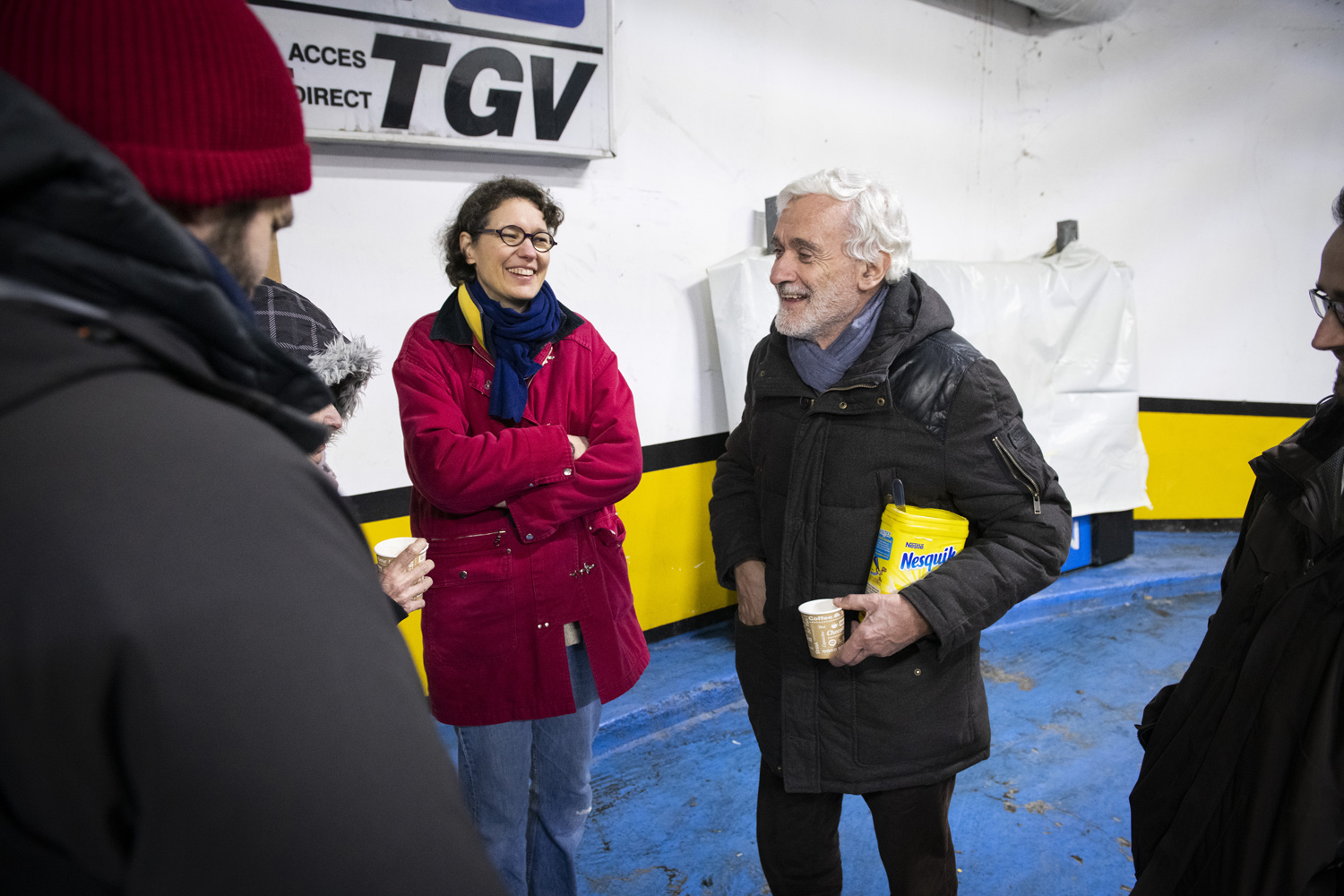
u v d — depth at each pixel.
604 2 2.57
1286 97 4.15
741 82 3.16
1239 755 1.00
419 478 1.45
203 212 0.41
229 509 0.33
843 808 2.31
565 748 1.61
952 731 1.38
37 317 0.32
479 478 1.40
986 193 4.08
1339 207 1.01
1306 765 0.92
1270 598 1.03
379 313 2.44
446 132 2.37
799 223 1.35
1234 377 4.38
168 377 0.37
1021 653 3.27
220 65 0.39
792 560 1.42
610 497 1.55
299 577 0.34
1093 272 3.66
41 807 0.32
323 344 1.28
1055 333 3.59
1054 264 3.63
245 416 0.38
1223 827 1.01
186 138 0.38
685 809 2.31
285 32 2.08
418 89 2.30
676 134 3.01
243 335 0.41
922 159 3.80
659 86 2.93
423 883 0.34
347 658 0.34
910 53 3.66
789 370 1.48
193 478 0.33
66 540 0.30
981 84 3.94
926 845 1.43
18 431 0.30
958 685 1.39
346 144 2.31
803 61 3.33
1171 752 1.12
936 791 1.41
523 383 1.53
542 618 1.49
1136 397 3.82
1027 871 2.03
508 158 2.61
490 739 1.52
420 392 1.50
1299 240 4.26
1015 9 3.97
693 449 3.21
